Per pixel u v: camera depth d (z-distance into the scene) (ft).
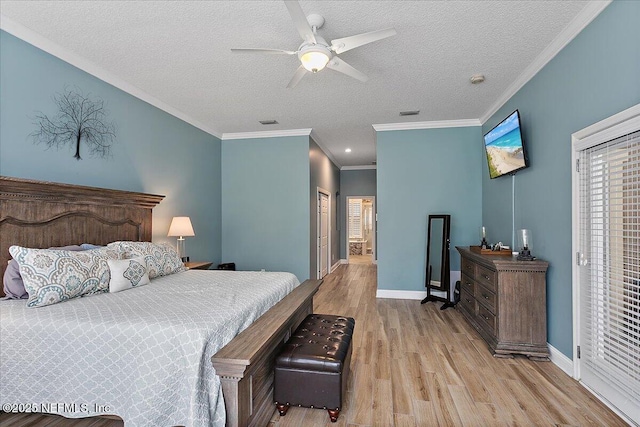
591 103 7.39
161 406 5.09
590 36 7.43
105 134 10.61
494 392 7.41
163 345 5.25
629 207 6.33
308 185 17.89
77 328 5.50
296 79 9.21
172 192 14.12
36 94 8.51
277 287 8.73
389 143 16.94
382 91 12.38
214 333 5.47
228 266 17.11
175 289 8.05
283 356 6.47
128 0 7.11
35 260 6.53
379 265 17.03
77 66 9.61
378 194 17.07
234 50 7.58
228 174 18.71
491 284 10.02
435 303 15.72
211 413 5.13
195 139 16.01
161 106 13.35
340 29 8.24
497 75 10.93
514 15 7.64
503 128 11.61
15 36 8.02
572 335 8.10
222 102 13.47
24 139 8.23
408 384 7.80
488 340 10.04
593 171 7.36
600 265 7.18
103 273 7.59
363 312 14.19
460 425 6.24
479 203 16.02
